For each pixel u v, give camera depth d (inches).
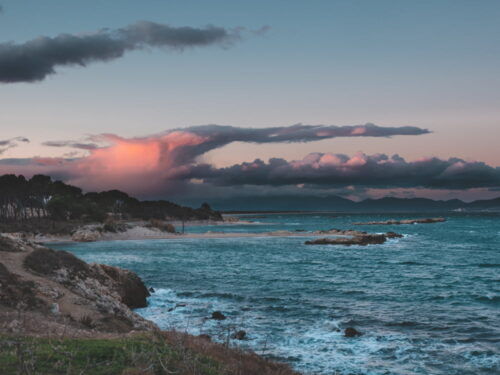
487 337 944.3
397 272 2043.6
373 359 802.2
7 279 821.2
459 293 1486.2
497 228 7066.9
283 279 1797.5
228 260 2576.3
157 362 435.8
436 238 4739.2
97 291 1013.2
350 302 1321.4
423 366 765.3
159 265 2301.9
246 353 656.4
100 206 7204.7
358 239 3998.5
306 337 942.4
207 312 1180.5
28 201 5693.9
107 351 457.7
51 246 3730.3
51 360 402.0
